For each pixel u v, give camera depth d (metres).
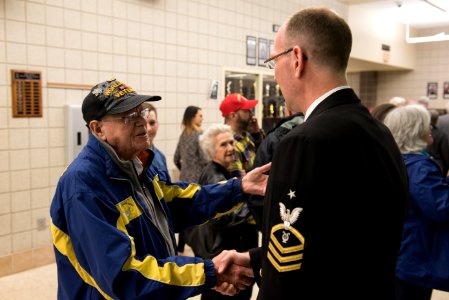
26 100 3.38
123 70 4.04
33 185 3.49
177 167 4.28
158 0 4.29
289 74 1.03
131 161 1.36
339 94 0.97
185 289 1.16
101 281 1.13
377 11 7.66
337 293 0.85
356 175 0.87
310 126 0.90
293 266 0.85
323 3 6.58
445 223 1.82
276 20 5.81
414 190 1.82
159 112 4.40
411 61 9.40
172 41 4.47
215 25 4.93
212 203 1.59
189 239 2.23
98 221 1.13
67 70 3.62
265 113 5.64
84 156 1.27
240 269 1.26
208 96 4.92
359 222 0.87
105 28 3.87
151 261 1.16
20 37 3.31
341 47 0.98
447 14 7.73
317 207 0.83
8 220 3.36
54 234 1.25
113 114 1.27
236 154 2.60
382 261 0.93
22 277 3.38
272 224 0.90
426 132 1.90
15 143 3.36
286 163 0.89
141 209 1.32
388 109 2.81
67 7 3.58
